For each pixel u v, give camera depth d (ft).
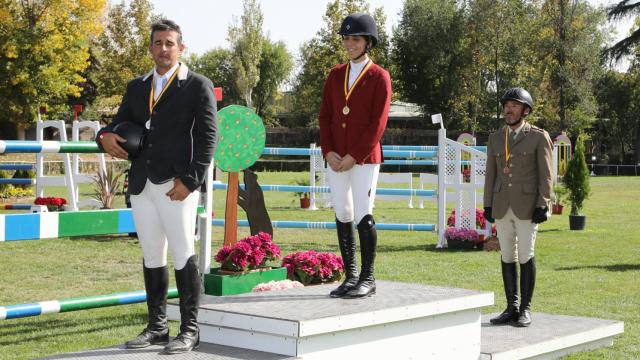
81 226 19.04
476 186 43.62
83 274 32.73
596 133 208.95
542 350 19.44
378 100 16.75
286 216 62.39
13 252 39.55
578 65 185.26
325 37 179.73
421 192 48.01
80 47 126.72
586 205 78.07
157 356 14.38
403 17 194.59
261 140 23.41
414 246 44.29
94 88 160.45
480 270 34.47
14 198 80.74
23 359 18.70
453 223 45.96
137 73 169.89
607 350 20.77
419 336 16.71
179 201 14.83
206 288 20.84
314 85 201.67
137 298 21.03
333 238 49.01
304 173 151.64
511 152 21.11
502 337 19.94
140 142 14.76
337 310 15.44
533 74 181.88
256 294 17.66
